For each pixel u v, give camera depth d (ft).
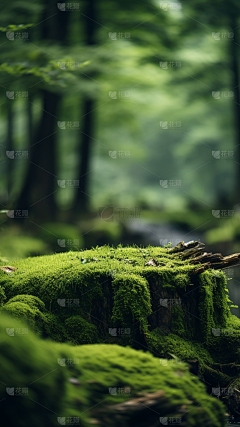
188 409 7.39
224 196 59.67
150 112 55.31
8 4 32.22
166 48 41.37
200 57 45.09
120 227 42.34
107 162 74.79
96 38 39.29
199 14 43.24
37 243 27.07
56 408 6.30
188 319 12.04
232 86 54.34
